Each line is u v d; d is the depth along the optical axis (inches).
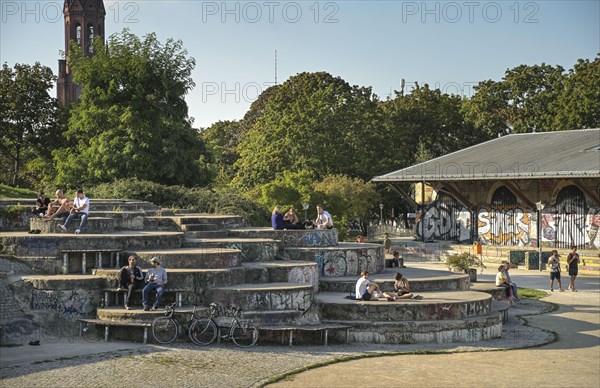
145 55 1961.1
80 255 898.1
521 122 3051.2
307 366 711.7
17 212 1139.3
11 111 2365.9
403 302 890.7
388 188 2999.5
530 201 2062.0
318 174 2928.2
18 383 612.4
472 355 793.6
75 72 1952.5
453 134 3265.3
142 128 1865.2
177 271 847.7
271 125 3036.4
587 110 2726.4
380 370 709.3
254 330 800.3
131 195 1621.6
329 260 1067.9
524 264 1844.2
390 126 3166.8
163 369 674.8
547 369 732.7
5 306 796.0
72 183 1857.8
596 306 1202.0
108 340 788.0
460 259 1318.9
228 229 1158.3
